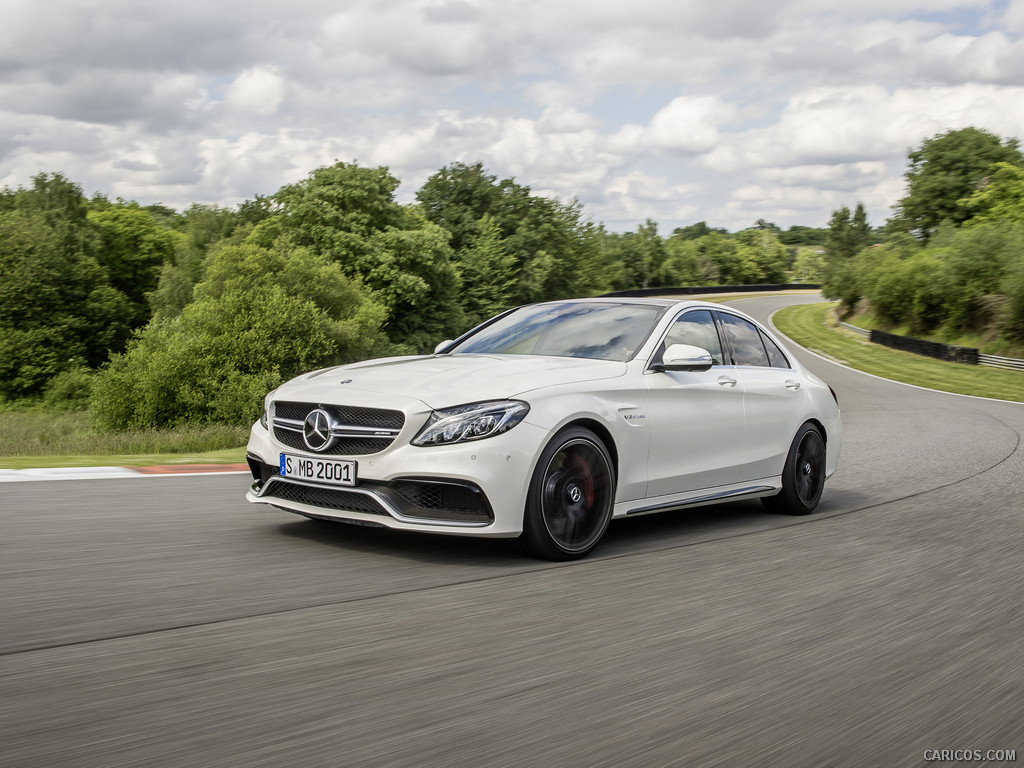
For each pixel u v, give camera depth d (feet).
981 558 13.93
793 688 7.68
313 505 12.82
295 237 151.84
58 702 6.64
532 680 7.57
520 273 212.64
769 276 447.01
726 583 11.53
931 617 10.32
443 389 12.33
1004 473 26.22
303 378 14.23
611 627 9.29
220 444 54.90
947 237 159.84
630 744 6.31
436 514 11.82
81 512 15.19
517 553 12.78
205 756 5.80
